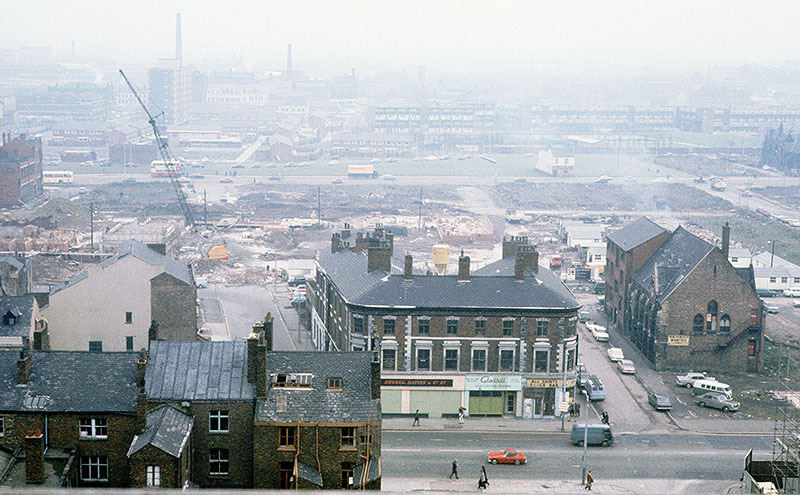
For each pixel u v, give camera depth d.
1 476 67.44
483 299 113.50
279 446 73.00
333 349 125.44
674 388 128.88
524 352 113.38
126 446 72.31
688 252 141.62
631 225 162.38
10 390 73.19
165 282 121.12
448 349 113.12
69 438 72.12
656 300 137.00
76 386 73.81
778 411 120.31
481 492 89.12
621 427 112.81
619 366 136.38
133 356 76.81
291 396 74.56
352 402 74.50
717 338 136.00
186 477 70.69
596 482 93.94
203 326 155.62
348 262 130.25
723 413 119.44
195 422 73.38
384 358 113.38
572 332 114.25
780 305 188.25
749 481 86.94
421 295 113.88
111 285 119.81
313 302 147.88
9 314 104.38
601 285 190.50
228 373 75.75
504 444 105.25
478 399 114.19
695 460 101.69
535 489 91.00
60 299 119.00
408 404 113.75
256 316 167.75
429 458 99.94
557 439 107.69
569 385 114.75
